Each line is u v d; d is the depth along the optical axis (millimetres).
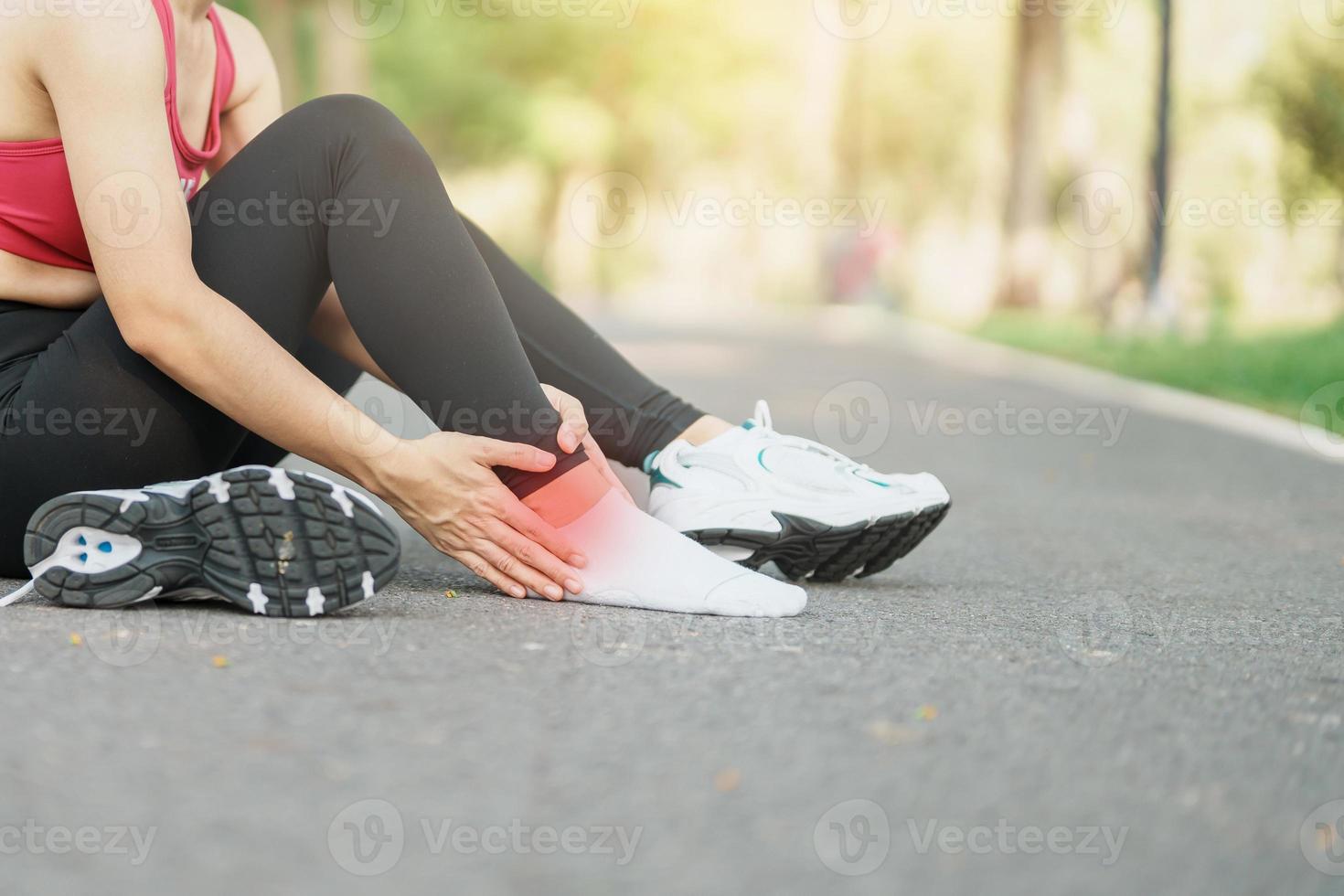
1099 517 3523
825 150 23984
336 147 1725
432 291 1711
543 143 25734
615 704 1305
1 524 1771
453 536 1782
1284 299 17234
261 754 1123
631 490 3287
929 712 1314
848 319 20344
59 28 1616
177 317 1615
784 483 2023
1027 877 936
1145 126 20828
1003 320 16375
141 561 1610
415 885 896
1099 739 1255
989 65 28922
